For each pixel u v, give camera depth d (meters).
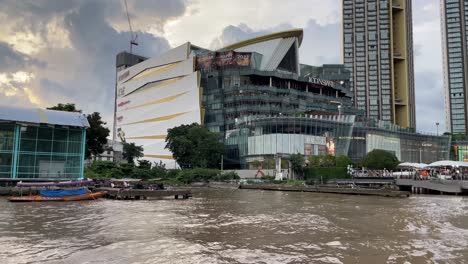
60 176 58.91
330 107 154.50
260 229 25.19
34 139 57.69
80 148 60.94
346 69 197.88
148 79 177.62
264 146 116.12
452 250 19.09
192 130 120.62
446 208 39.28
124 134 187.75
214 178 102.75
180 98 156.50
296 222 28.59
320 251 18.77
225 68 152.38
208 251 18.64
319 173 96.94
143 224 26.95
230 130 132.75
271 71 148.75
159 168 112.19
